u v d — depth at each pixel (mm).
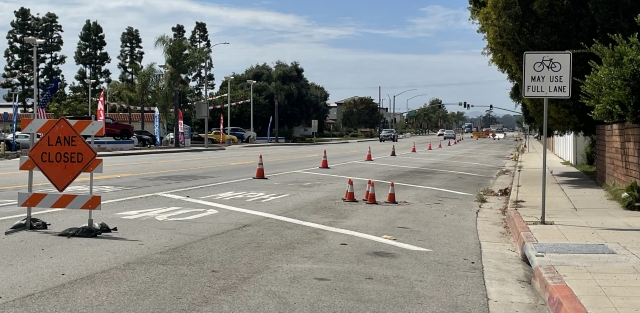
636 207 13250
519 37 18562
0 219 11281
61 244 9211
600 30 17906
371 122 137000
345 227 11539
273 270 7941
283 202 14867
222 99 86000
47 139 10195
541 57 11055
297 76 94562
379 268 8281
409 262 8750
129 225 11047
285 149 50625
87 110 74875
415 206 15141
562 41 18312
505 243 10672
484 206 15844
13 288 6781
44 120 10219
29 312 5945
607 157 17375
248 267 8070
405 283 7527
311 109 96625
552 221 11742
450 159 37719
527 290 7488
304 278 7578
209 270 7848
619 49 12945
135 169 23922
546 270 7660
